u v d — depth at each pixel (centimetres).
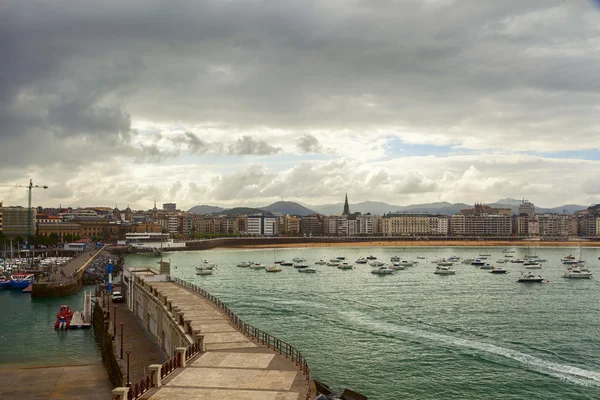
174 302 9994
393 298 16988
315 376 8844
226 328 7956
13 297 17425
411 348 10488
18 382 8550
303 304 15625
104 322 10819
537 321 13212
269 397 5069
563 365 9462
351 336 11438
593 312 14575
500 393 8144
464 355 10012
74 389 8225
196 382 5512
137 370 8006
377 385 8462
